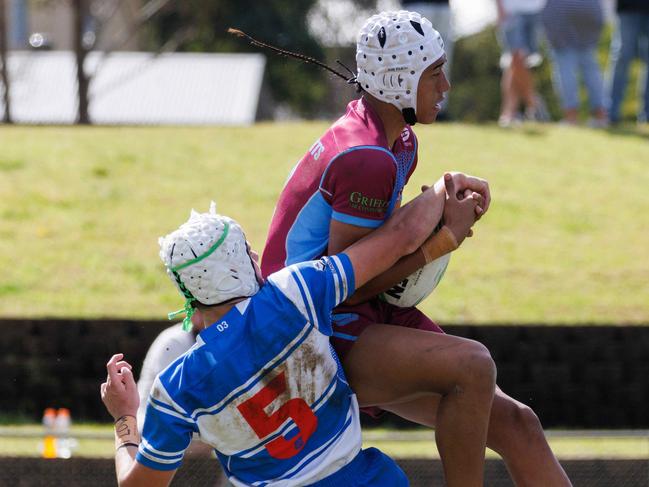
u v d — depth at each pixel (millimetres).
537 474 12539
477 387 11508
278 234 12617
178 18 142375
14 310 34281
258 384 11258
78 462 26688
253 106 109375
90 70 111438
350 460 11750
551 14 57656
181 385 11320
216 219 11398
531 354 33062
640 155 53188
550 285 37812
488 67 175125
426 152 51750
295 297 11273
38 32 144125
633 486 27016
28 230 41781
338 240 11969
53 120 103250
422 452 27578
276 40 151625
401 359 11875
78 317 33156
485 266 39469
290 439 11430
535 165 51188
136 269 38625
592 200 46969
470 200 12336
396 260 11859
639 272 39125
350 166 11828
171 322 32938
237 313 11352
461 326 32969
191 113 107312
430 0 52312
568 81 59125
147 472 11492
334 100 155125
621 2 57938
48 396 32969
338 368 11805
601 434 24750
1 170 47688
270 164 50188
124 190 46250
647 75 60219
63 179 46969
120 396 12461
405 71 12055
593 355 33219
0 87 102562
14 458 26625
